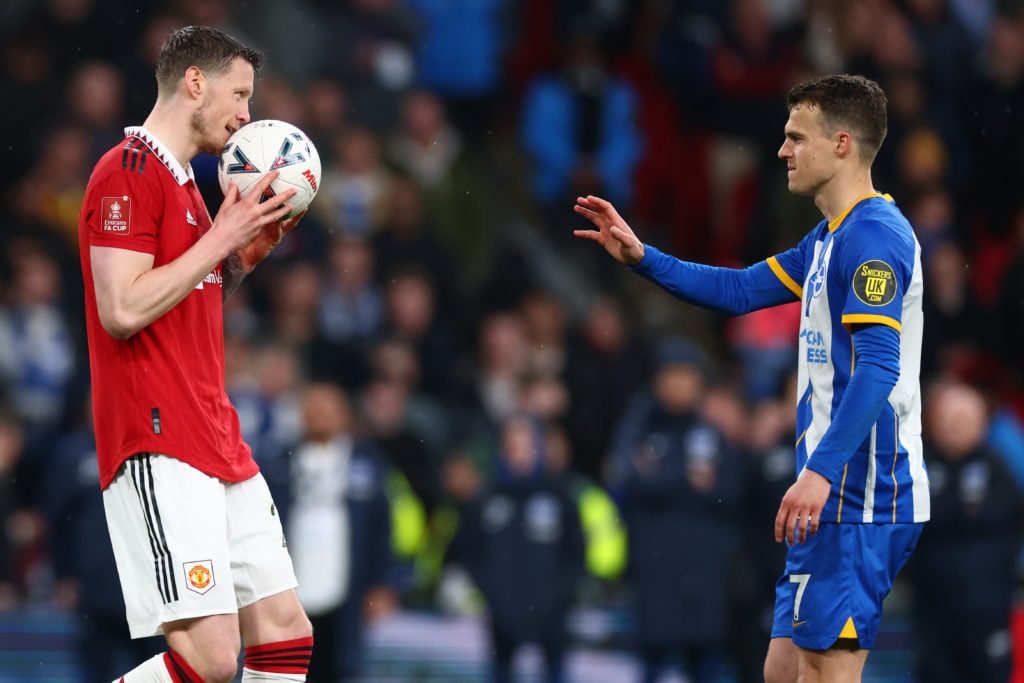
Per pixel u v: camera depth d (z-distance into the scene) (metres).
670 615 33.66
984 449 32.59
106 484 17.20
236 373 38.41
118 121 47.75
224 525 17.08
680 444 34.25
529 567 34.53
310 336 42.91
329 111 50.22
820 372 17.20
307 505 32.97
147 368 16.81
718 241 52.31
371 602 33.78
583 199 18.58
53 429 40.28
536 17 54.47
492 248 51.09
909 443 17.16
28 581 37.91
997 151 51.22
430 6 54.34
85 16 50.19
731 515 34.16
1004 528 32.41
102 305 16.44
